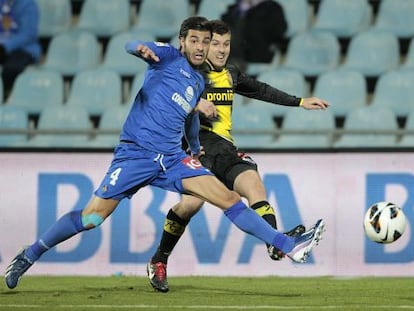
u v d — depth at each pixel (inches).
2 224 1306.6
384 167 1307.8
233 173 981.8
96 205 902.4
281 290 1055.6
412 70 1743.4
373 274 1304.1
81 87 1713.8
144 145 892.6
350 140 1589.6
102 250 1301.7
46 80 1733.5
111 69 1753.2
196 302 895.1
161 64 890.7
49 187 1309.1
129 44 850.1
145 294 979.9
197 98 912.9
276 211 1306.6
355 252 1305.4
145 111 893.8
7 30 1785.2
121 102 1717.5
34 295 955.3
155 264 1013.8
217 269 1304.1
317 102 1046.4
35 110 1692.9
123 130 908.6
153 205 1301.7
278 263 1304.1
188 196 990.4
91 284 1131.3
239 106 1637.6
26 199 1309.1
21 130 1317.7
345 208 1306.6
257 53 1753.2
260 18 1749.5
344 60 1854.1
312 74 1775.3
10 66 1780.3
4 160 1312.7
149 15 1855.3
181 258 1304.1
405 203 1305.4
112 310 817.5
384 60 1791.3
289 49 1785.2
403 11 1859.0
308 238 861.8
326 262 1305.4
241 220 880.9
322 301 914.1
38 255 934.4
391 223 926.4
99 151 1310.3
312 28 1849.2
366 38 1803.6
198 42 892.0
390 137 1590.8
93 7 1873.8
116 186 893.2
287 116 1635.1
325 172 1309.1
